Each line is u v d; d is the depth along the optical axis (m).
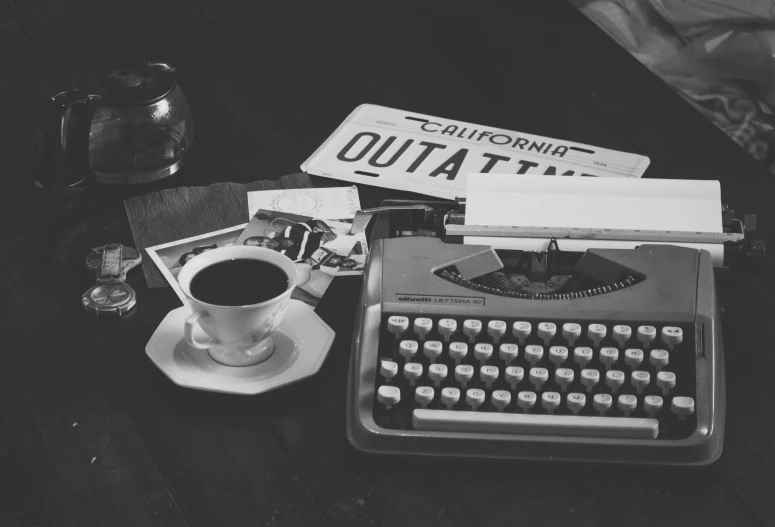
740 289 1.12
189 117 1.27
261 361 1.02
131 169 1.23
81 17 1.54
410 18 1.55
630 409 0.95
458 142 1.33
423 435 0.94
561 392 0.97
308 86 1.42
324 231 1.19
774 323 1.09
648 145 1.34
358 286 1.12
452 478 0.94
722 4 1.70
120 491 0.93
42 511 0.95
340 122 1.36
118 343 1.06
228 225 1.20
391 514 0.91
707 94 1.75
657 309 0.98
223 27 1.52
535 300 0.99
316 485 0.93
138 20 1.53
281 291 1.00
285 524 0.90
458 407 0.96
